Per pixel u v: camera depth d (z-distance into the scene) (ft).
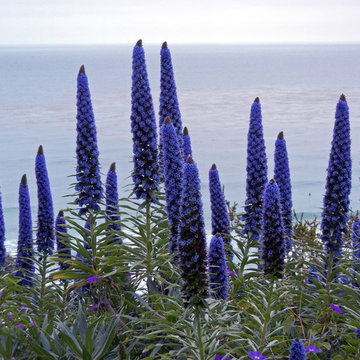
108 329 6.69
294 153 81.66
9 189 54.34
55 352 6.60
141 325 7.03
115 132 109.91
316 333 6.89
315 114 149.89
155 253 7.86
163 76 8.56
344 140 7.78
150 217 8.11
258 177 8.53
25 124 127.75
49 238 9.45
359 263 7.68
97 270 8.01
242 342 6.57
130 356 6.77
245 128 118.32
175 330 6.31
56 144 91.50
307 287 7.43
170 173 7.50
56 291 8.28
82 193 8.38
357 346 6.61
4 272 9.20
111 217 8.91
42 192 9.39
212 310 6.43
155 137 8.17
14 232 36.65
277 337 6.50
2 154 80.69
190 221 6.01
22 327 6.89
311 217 33.45
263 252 6.88
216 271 6.92
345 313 7.12
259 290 6.84
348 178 7.82
